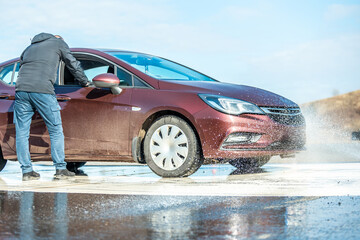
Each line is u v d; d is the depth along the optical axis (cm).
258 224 241
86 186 400
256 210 276
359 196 319
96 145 503
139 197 331
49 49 480
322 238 214
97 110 503
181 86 490
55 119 480
